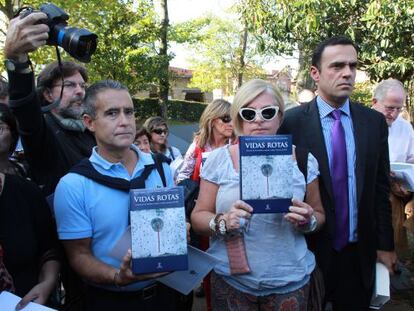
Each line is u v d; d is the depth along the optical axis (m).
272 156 2.07
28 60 2.03
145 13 17.58
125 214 2.02
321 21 5.88
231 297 2.26
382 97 3.72
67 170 2.55
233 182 2.23
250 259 2.19
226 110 3.80
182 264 1.83
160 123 5.59
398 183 3.46
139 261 1.81
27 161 2.35
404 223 3.74
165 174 2.19
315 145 2.57
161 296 2.16
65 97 2.74
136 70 17.33
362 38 6.12
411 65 5.84
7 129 2.10
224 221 2.10
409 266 4.71
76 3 14.52
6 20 13.73
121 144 2.02
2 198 1.95
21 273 1.98
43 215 2.08
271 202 2.07
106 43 16.23
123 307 2.06
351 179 2.57
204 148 3.89
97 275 1.95
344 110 2.64
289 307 2.19
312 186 2.41
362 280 2.60
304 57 7.21
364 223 2.56
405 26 5.54
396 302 4.08
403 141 4.05
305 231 2.20
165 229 1.83
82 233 1.99
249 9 6.67
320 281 2.41
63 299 2.55
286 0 6.07
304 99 5.40
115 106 2.00
